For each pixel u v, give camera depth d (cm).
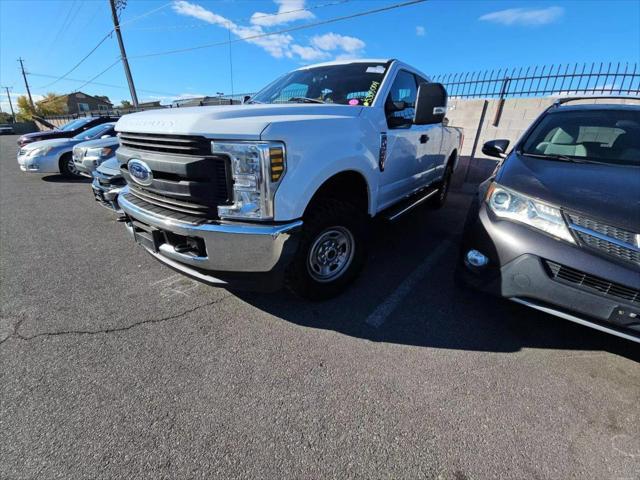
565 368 212
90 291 296
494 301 288
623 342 237
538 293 202
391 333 243
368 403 183
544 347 231
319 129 223
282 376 201
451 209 600
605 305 184
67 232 459
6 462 149
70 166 902
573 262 189
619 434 168
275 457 153
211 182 202
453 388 194
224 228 201
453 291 304
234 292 294
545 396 190
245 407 179
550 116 320
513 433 167
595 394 192
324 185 242
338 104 284
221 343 229
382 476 146
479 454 156
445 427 169
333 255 272
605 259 183
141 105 1917
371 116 280
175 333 240
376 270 343
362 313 267
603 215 188
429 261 368
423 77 396
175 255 223
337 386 194
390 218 340
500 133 728
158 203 233
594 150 273
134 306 273
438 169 500
